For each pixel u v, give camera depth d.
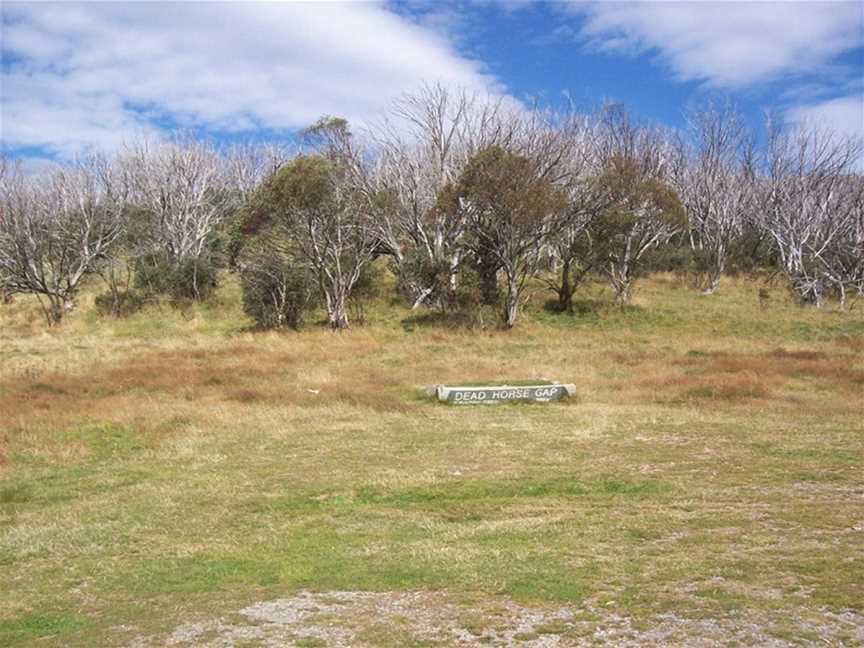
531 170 32.09
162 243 41.41
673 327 32.75
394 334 30.22
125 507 9.98
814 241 43.06
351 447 13.23
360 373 21.53
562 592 6.29
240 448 13.34
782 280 43.25
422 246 37.41
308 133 37.84
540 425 14.92
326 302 32.38
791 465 11.30
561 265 41.31
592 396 18.33
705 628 5.47
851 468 11.06
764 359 23.56
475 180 31.28
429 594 6.41
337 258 31.64
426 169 38.22
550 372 21.59
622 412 16.25
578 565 7.02
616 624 5.60
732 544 7.55
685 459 11.82
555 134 37.41
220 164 53.50
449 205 32.38
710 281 41.59
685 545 7.57
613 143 44.31
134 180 45.56
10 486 11.23
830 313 35.69
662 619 5.66
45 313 34.62
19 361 23.86
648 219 36.12
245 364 22.67
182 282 37.06
